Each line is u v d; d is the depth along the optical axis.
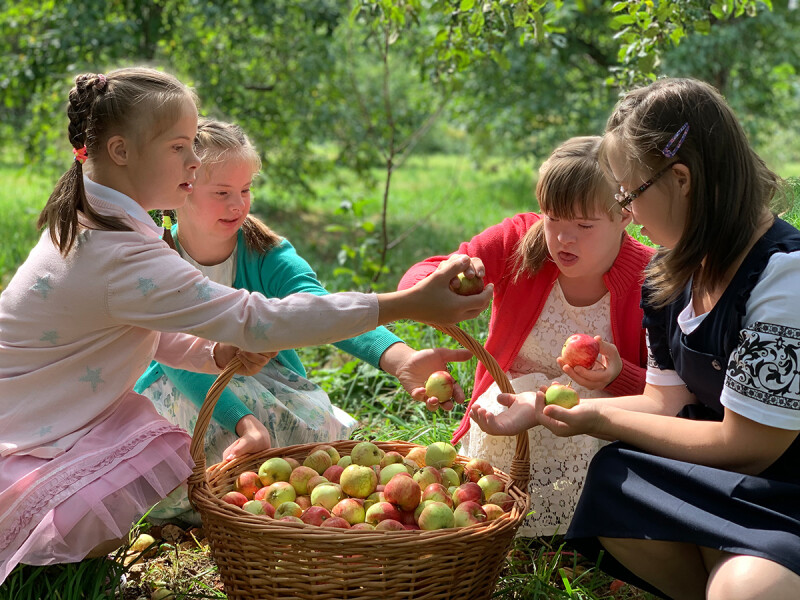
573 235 2.55
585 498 2.22
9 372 2.34
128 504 2.29
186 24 8.35
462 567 2.12
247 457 2.59
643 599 2.38
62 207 2.22
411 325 4.36
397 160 16.03
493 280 2.86
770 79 10.48
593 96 10.30
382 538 2.02
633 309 2.75
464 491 2.37
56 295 2.26
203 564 2.63
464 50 4.26
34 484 2.22
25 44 7.61
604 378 2.56
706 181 1.98
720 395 2.15
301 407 3.04
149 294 2.22
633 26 3.86
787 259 1.93
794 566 1.79
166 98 2.24
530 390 2.75
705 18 3.69
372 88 10.72
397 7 4.14
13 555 2.18
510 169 14.30
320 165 9.59
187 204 2.80
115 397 2.40
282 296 2.93
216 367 2.60
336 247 7.85
